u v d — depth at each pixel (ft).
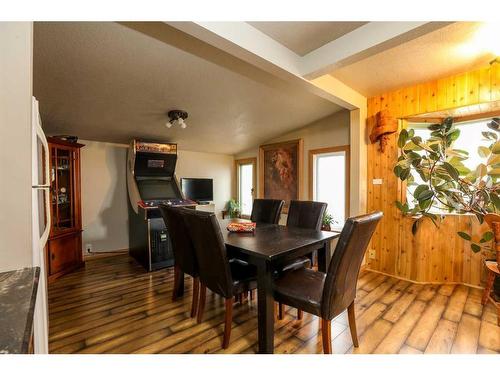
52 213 9.60
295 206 9.39
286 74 6.87
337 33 6.06
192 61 7.00
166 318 6.97
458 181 7.57
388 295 8.32
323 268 7.41
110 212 12.94
